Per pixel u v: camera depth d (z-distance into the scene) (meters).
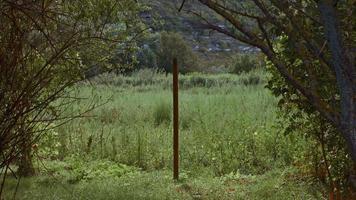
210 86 19.05
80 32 3.76
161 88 19.03
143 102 14.61
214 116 11.26
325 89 2.98
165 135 9.88
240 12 2.24
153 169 8.47
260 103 12.51
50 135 7.32
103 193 6.01
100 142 9.26
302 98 5.05
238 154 8.55
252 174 7.93
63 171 7.63
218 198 5.96
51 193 6.01
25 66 3.24
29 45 3.23
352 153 2.02
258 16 2.25
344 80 2.04
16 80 3.17
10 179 6.53
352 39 2.36
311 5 2.34
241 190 6.37
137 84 20.17
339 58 2.04
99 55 4.90
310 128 5.46
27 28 3.03
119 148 9.16
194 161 8.57
